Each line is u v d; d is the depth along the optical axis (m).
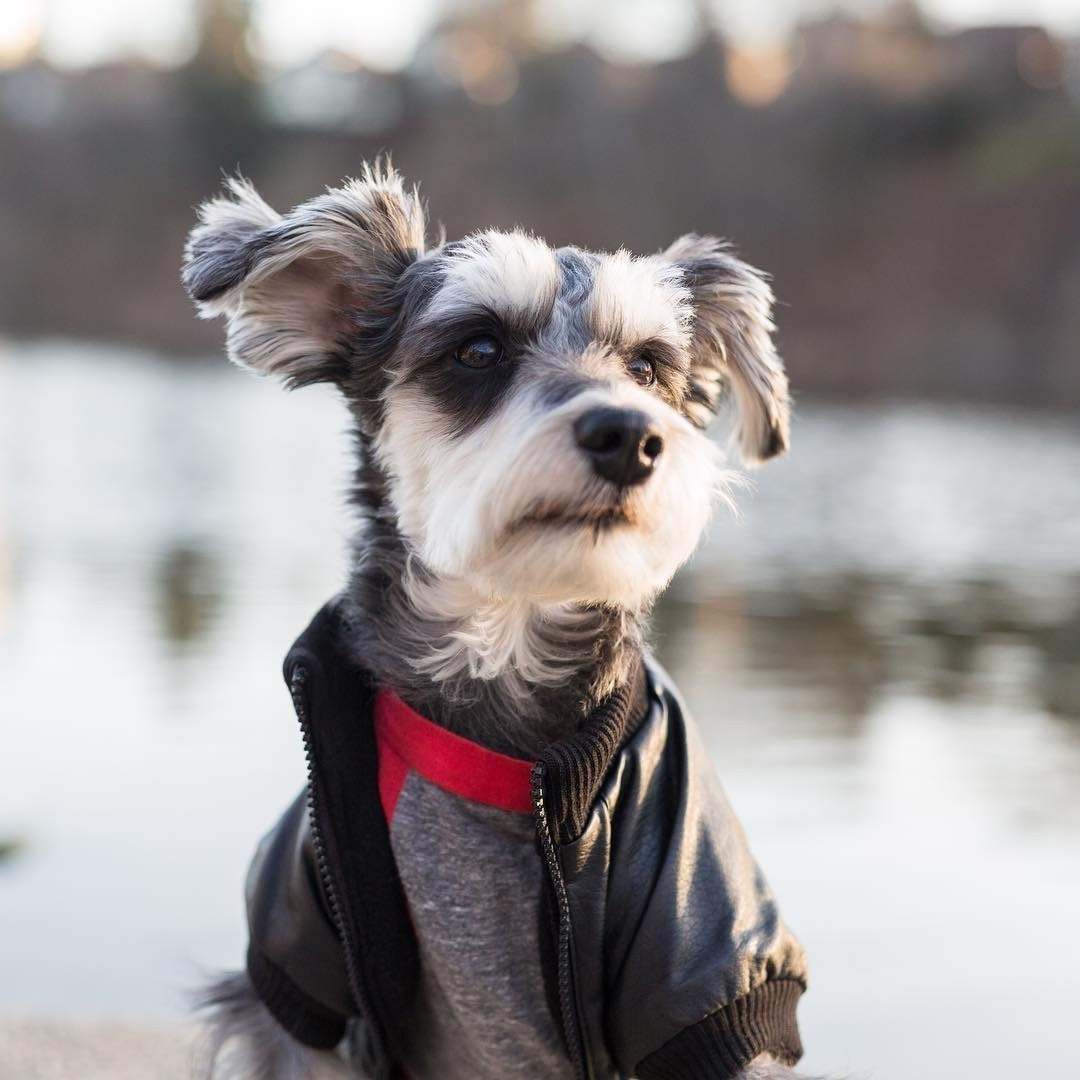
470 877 0.75
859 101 9.14
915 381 7.09
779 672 1.80
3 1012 0.98
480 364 0.79
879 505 3.69
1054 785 1.34
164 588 2.23
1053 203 7.98
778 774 1.37
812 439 5.07
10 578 2.29
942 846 1.20
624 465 0.73
